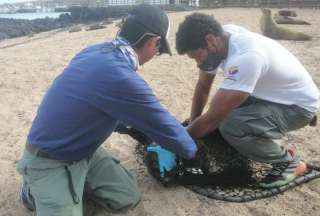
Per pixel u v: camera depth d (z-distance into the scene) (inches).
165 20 124.2
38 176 124.7
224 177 154.9
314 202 147.7
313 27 568.4
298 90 147.5
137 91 119.7
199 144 151.2
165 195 152.9
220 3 1205.1
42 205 123.6
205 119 141.9
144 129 125.6
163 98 254.8
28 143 126.0
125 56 121.3
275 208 145.1
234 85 136.9
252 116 145.8
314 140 191.3
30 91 281.9
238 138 148.6
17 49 494.3
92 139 124.7
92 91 119.3
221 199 149.9
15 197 154.9
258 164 164.7
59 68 350.3
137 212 144.6
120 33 125.5
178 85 283.3
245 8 1088.2
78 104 120.1
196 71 321.4
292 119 149.7
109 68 118.6
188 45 139.6
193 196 152.3
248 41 139.0
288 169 154.1
